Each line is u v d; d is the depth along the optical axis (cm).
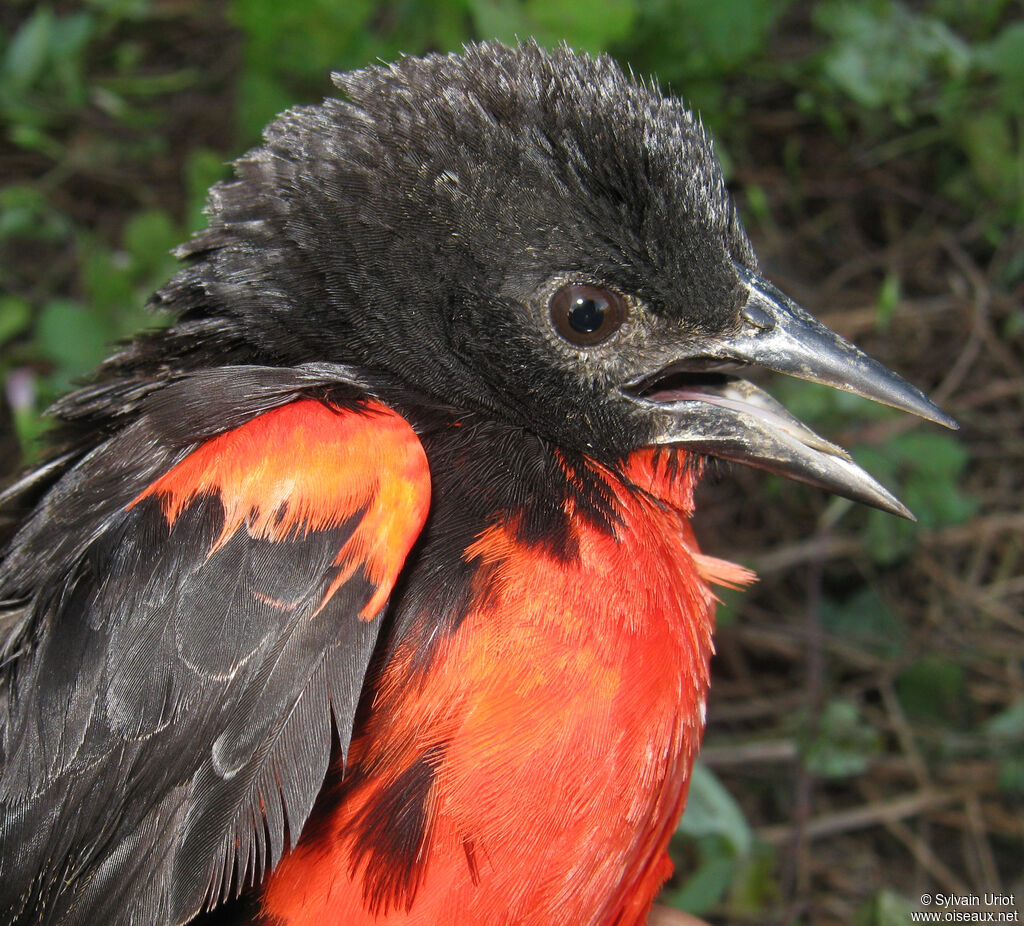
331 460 20
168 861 20
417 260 21
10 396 33
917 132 40
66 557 21
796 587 36
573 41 30
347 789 20
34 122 41
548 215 21
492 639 20
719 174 22
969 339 39
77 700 20
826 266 41
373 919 20
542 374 21
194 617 20
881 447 33
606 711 20
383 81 21
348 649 20
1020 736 32
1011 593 35
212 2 45
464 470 21
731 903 30
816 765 31
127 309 31
